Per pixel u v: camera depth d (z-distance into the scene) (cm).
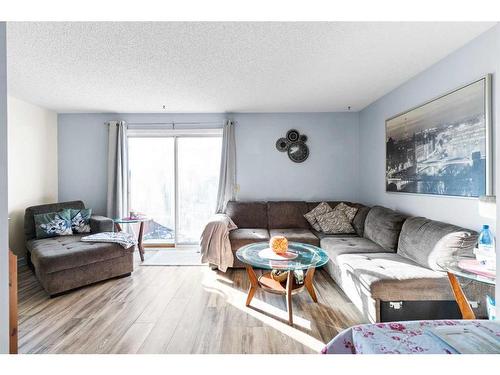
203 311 248
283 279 258
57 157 450
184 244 471
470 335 91
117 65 262
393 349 85
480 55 206
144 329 219
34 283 315
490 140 196
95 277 307
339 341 103
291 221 425
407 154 305
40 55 239
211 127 457
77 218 387
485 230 180
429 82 268
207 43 220
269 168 459
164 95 358
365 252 286
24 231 381
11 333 151
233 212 429
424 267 230
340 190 460
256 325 224
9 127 364
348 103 403
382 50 233
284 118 457
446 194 241
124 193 447
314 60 253
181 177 471
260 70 276
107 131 454
